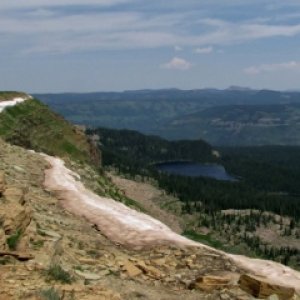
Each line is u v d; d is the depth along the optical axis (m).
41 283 18.48
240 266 30.45
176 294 23.36
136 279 24.78
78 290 18.44
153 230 37.62
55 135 119.00
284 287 23.66
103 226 38.03
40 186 49.06
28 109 119.81
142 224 39.69
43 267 20.64
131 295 21.75
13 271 19.52
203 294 23.83
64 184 52.88
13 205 24.83
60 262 22.94
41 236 26.38
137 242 34.16
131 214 44.06
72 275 21.27
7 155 59.41
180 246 33.38
